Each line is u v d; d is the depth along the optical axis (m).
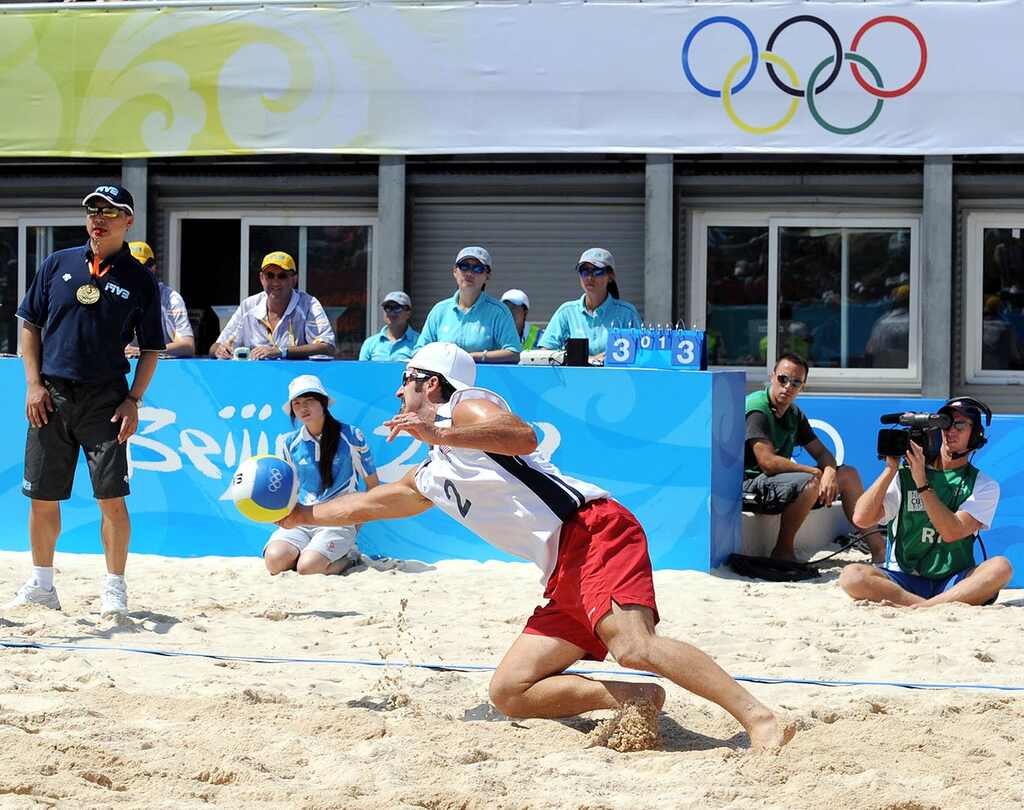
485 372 12.12
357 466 11.83
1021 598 10.68
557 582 6.03
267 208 19.30
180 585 10.73
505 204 18.80
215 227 19.44
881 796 5.02
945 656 7.98
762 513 12.43
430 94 17.55
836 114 17.08
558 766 5.53
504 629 8.91
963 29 16.86
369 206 19.11
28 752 5.39
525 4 17.36
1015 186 17.92
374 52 17.58
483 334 13.68
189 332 13.25
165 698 6.62
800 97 17.09
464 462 6.04
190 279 19.47
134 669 7.48
